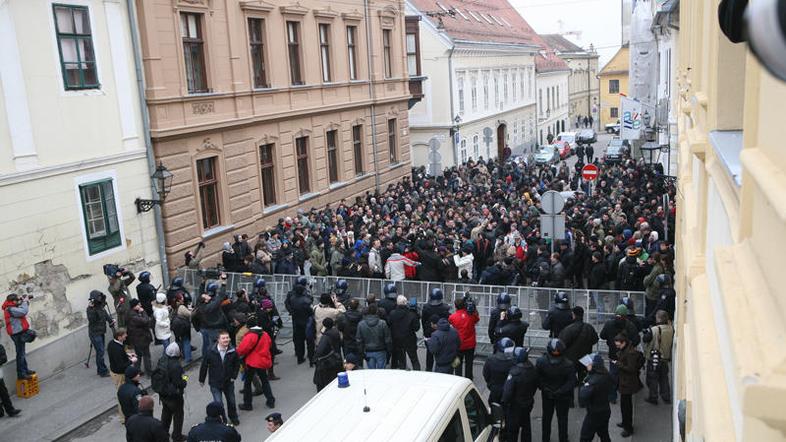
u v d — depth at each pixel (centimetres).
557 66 6700
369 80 2728
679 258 952
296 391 1190
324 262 1686
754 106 200
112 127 1491
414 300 1198
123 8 1527
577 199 2272
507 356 916
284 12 2144
